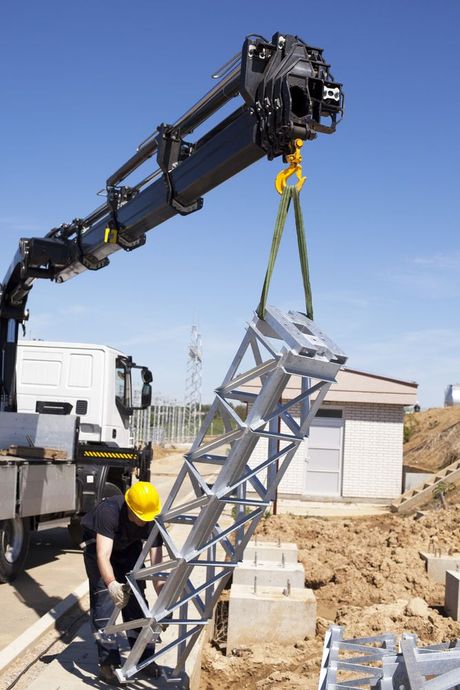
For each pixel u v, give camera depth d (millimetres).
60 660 5898
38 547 12250
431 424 35062
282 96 5285
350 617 7590
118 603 5215
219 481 4754
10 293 11844
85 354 12750
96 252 9797
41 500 9852
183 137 7242
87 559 5707
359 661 4410
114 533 5469
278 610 6871
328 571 9828
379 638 4543
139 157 7914
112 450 11906
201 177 6812
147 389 13523
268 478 5289
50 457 10352
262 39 5531
